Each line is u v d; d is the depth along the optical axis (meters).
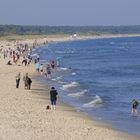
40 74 86.44
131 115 46.44
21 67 99.62
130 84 75.81
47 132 34.72
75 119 42.44
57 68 105.00
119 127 39.84
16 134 33.19
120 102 55.78
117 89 68.88
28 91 61.03
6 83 68.81
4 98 52.81
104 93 64.25
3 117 40.06
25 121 38.69
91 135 35.06
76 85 72.19
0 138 31.61
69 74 92.12
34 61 119.62
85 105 52.38
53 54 172.88
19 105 47.91
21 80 72.69
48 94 58.94
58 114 44.41
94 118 44.16
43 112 44.66
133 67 111.94
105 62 131.50
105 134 36.12
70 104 52.59
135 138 35.44
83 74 93.25
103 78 85.94
